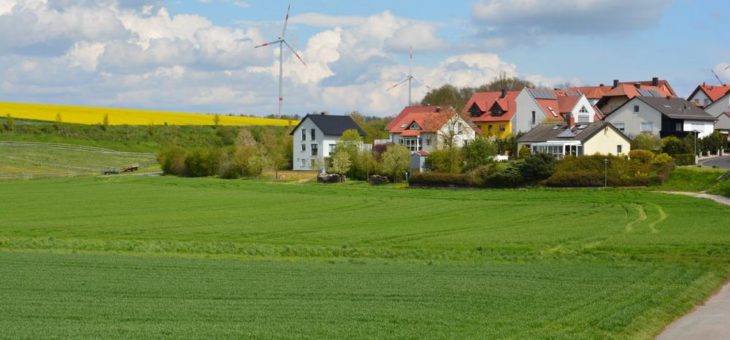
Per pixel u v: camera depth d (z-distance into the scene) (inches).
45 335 900.0
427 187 3892.7
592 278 1396.4
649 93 5812.0
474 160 4092.0
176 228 2386.8
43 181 4665.4
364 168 4579.2
